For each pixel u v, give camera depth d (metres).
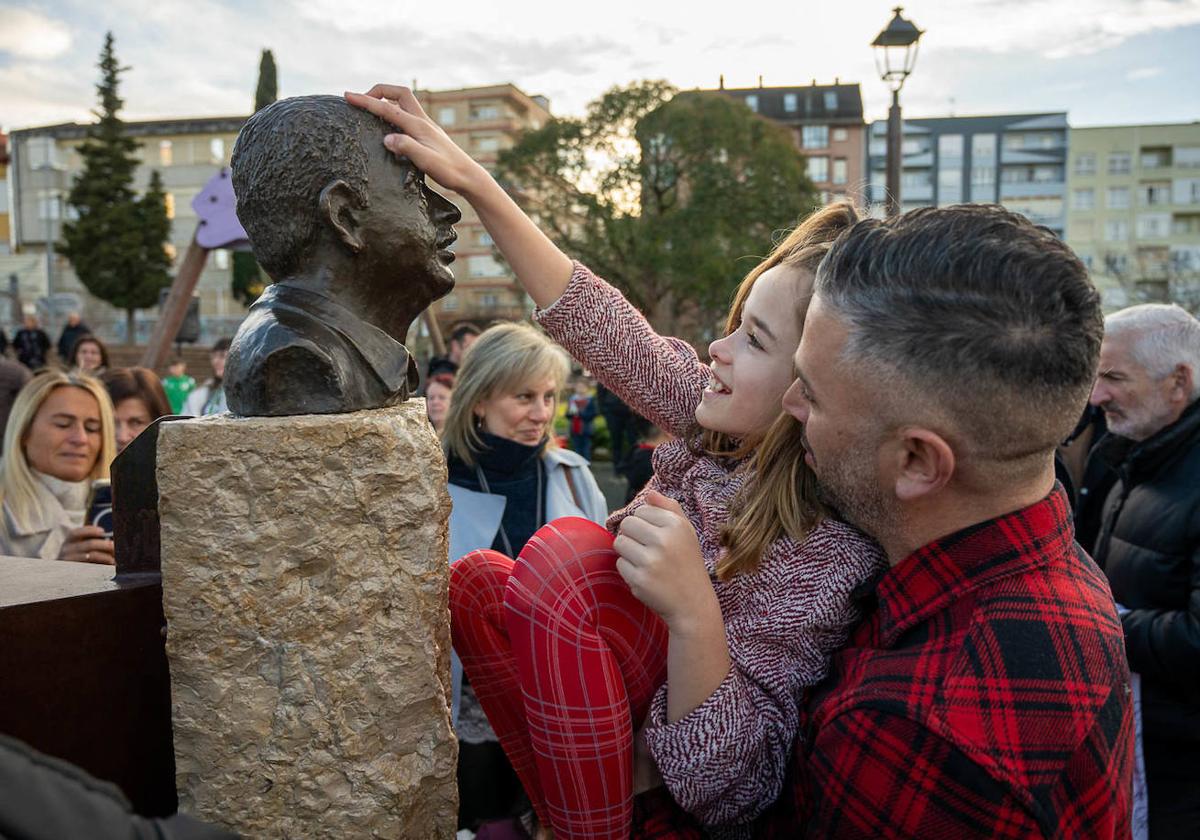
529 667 1.02
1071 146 47.31
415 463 1.08
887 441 0.83
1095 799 0.77
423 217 1.18
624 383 1.36
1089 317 0.77
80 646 1.05
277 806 1.03
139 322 24.33
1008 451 0.79
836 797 0.82
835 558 1.00
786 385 1.11
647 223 17.30
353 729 1.05
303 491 1.01
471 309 34.19
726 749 0.94
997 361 0.75
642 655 1.08
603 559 1.06
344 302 1.14
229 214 6.24
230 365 1.11
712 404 1.17
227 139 31.75
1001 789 0.74
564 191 18.25
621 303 1.38
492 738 1.93
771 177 17.02
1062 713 0.77
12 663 0.99
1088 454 2.52
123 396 2.63
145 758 1.12
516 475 2.14
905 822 0.77
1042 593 0.82
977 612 0.82
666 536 0.97
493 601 1.25
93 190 24.55
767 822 1.02
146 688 1.12
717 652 0.98
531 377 2.09
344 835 1.04
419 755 1.10
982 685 0.78
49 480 2.05
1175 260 23.92
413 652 1.08
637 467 2.85
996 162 47.53
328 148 1.09
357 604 1.04
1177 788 1.76
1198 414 1.80
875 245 0.83
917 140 47.62
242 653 1.01
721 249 16.45
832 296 0.85
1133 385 1.86
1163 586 1.76
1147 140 46.75
